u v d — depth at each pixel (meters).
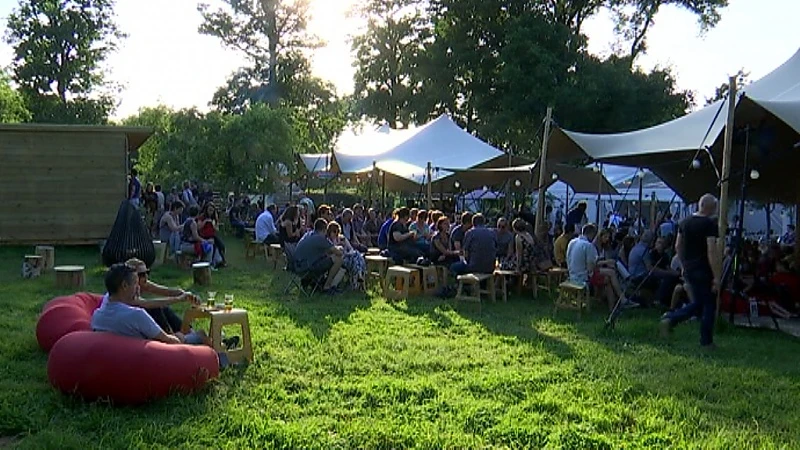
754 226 19.62
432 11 31.12
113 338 4.74
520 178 17.47
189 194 19.23
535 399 5.11
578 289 8.82
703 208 7.32
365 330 7.56
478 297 9.48
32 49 38.97
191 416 4.52
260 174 24.67
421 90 32.69
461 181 18.84
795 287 9.49
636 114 27.09
